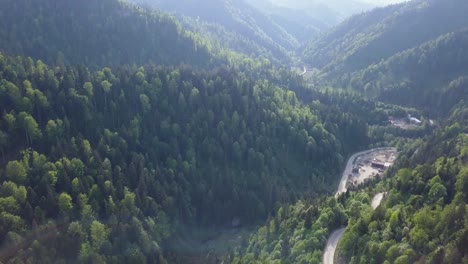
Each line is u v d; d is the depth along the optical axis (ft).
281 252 470.39
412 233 363.97
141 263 513.45
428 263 328.90
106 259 494.18
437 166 466.29
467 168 411.13
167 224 589.32
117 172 582.76
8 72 613.93
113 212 538.88
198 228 645.92
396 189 477.36
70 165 546.26
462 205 357.61
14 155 554.87
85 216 514.68
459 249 327.26
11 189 487.61
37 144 573.74
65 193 510.17
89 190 543.39
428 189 433.89
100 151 598.34
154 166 640.58
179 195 629.51
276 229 538.47
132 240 530.68
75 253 486.38
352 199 531.91
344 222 488.02
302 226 497.87
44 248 466.29
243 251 557.74
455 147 562.66
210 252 595.88
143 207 575.79
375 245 374.63
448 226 351.67
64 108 622.54
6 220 463.42
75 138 598.34
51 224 486.79
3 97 580.30
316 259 417.69
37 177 524.93
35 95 601.62
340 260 417.90
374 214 422.41
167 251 571.69
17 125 568.00
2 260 446.60
